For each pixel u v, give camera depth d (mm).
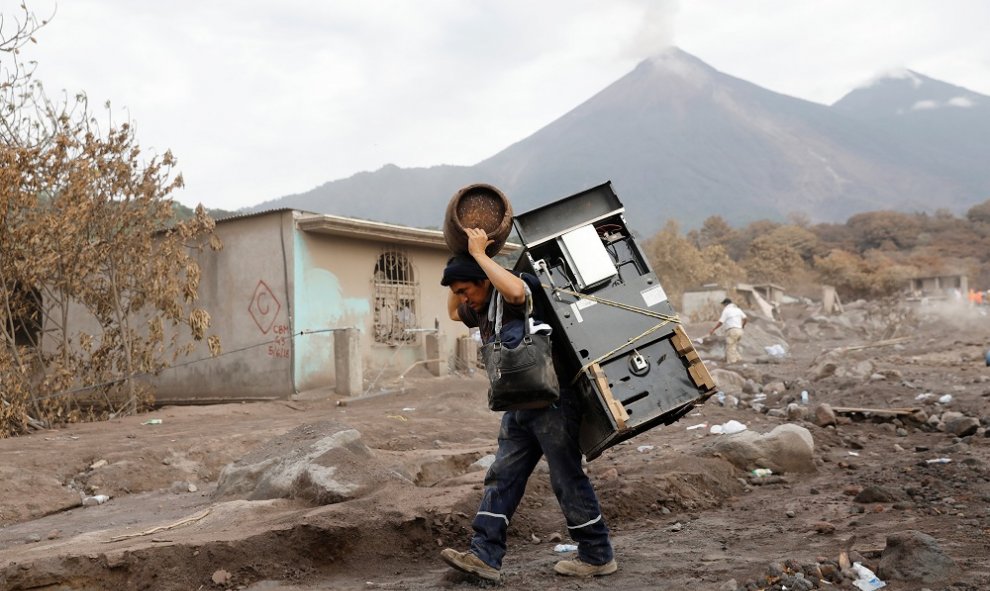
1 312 12828
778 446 7293
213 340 14609
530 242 4398
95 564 4223
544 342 4066
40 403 13305
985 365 16797
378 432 10008
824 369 15594
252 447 9344
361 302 17609
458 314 4539
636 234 4559
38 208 13398
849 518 5402
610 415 4086
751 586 3867
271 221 16203
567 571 4359
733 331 21078
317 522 4875
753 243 124312
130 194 14367
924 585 3797
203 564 4449
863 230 186625
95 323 17547
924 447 8125
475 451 8109
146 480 8242
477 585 4281
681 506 6098
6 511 6961
